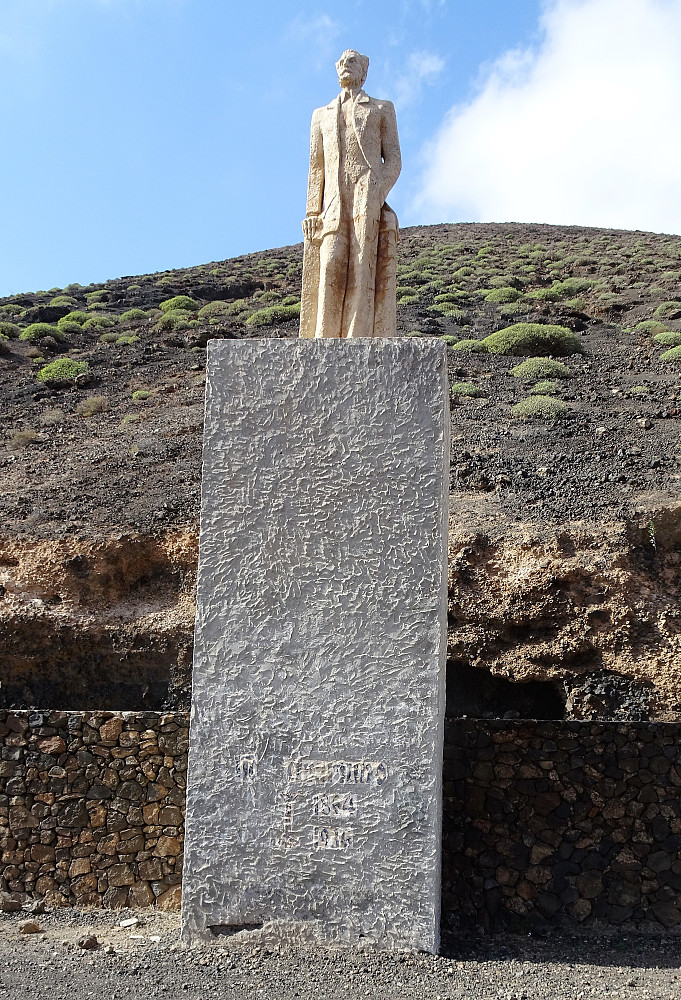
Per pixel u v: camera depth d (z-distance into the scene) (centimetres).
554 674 1200
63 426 2273
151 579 1376
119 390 2603
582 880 798
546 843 810
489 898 793
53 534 1409
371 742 670
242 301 3831
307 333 873
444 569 720
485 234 5522
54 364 2839
